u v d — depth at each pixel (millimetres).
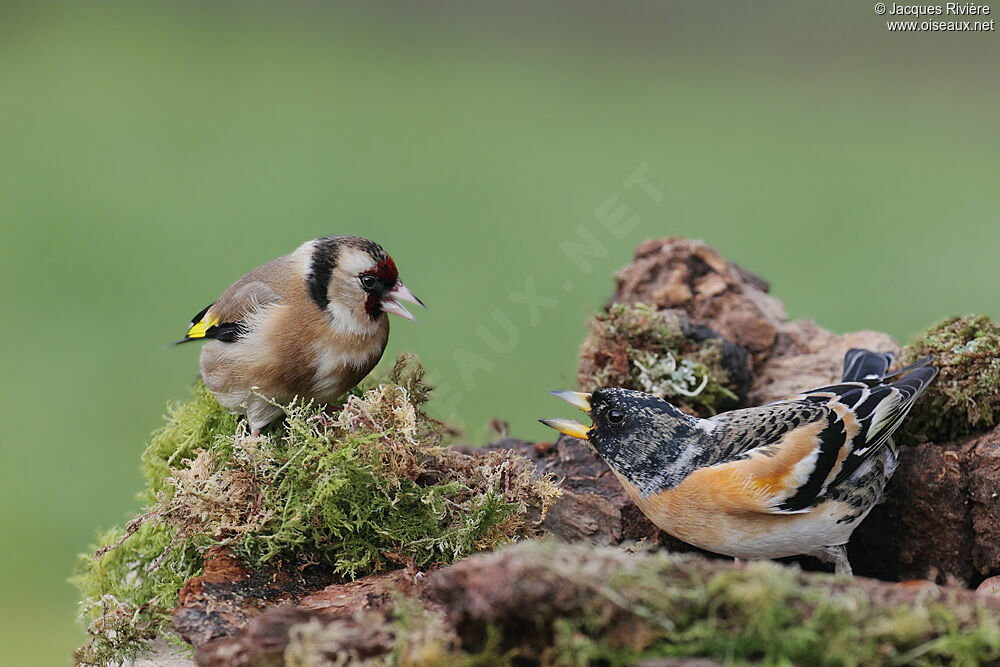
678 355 8414
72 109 23406
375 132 22453
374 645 4887
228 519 6461
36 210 18469
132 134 22328
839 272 15492
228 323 7375
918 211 17672
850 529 6684
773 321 9133
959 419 7402
